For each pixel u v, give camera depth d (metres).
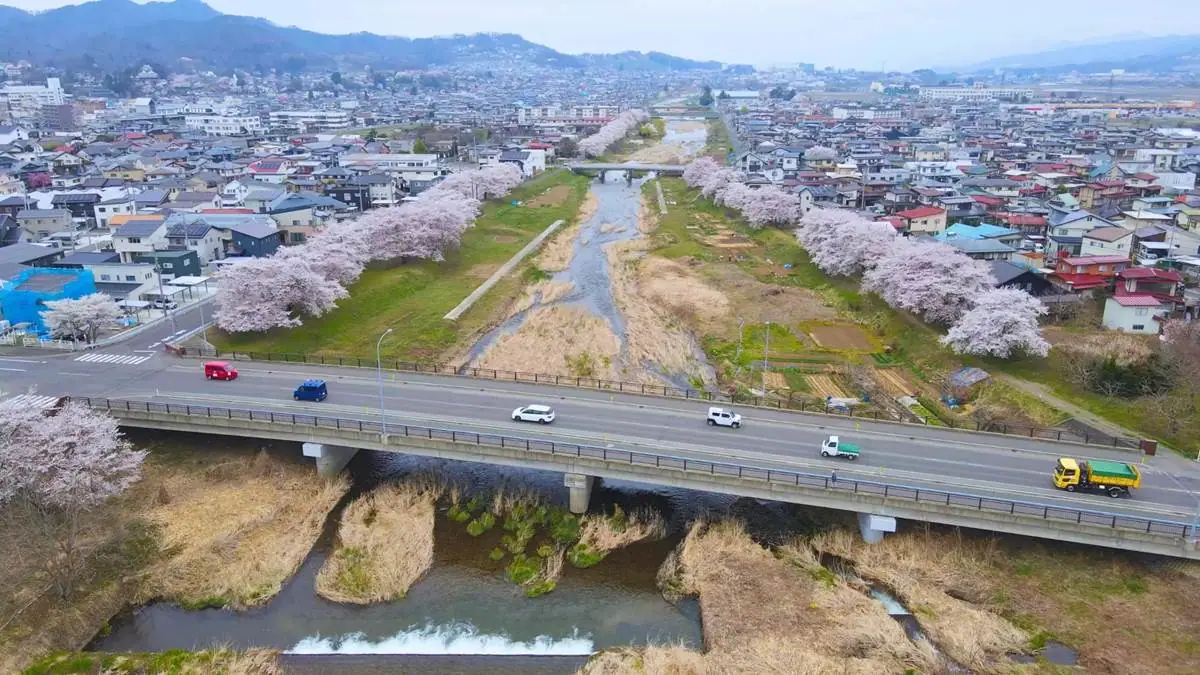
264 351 70.81
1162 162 172.38
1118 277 76.38
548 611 40.78
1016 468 47.66
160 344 69.75
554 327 83.50
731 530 46.69
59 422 46.00
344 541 45.75
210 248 100.19
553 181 182.62
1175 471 47.53
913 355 72.69
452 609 40.81
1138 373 58.56
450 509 49.84
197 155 187.38
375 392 58.66
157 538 45.19
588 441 50.09
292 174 160.75
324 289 76.69
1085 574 41.22
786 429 53.03
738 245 119.00
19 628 37.72
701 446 49.84
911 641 37.62
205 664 36.16
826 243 98.06
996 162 181.38
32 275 78.81
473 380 61.84
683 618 40.28
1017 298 68.12
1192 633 36.91
